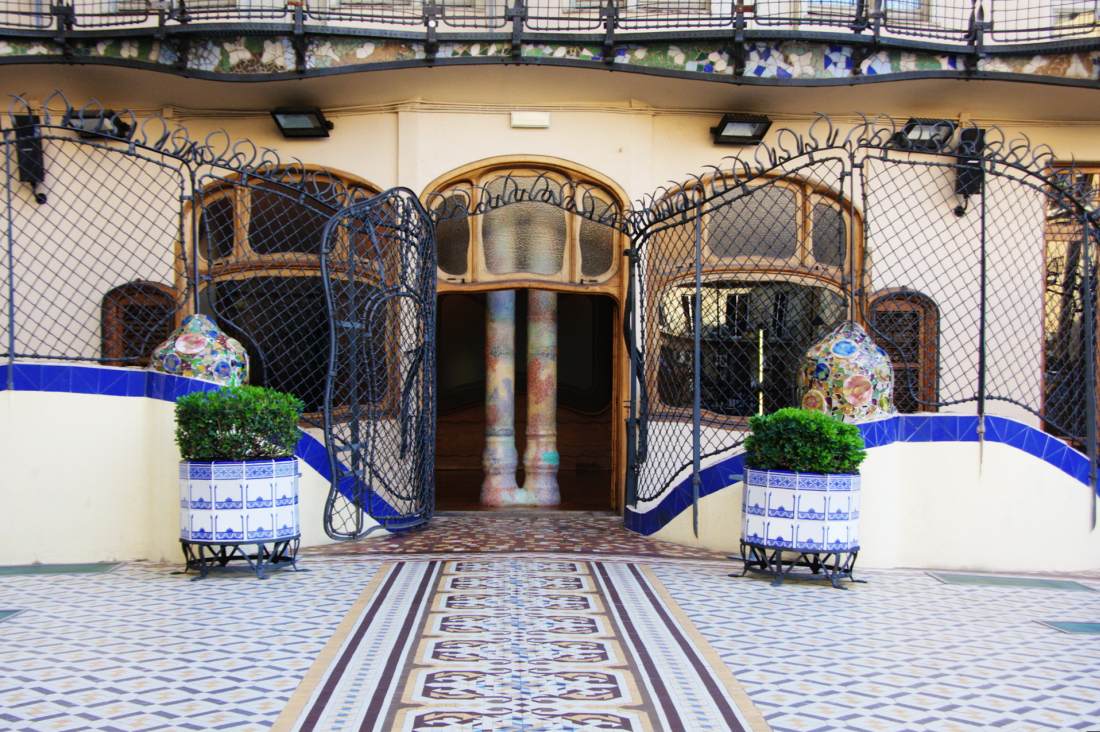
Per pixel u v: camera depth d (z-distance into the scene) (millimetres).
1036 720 4797
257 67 11359
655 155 12422
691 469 10734
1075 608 7590
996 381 12328
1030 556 9320
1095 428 9578
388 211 11367
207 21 11469
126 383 8891
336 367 10141
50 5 11227
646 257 11484
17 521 8672
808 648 6098
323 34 11250
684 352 12164
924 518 9258
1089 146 12570
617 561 9000
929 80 11523
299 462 9406
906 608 7414
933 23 11992
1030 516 9344
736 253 12320
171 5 11328
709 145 12430
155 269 11797
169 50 11273
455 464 18281
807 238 12312
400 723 4570
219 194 12422
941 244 12312
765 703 4957
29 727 4492
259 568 8047
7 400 8711
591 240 12469
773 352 12266
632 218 11250
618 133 12312
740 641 6230
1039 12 11961
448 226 12383
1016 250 12391
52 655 5691
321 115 12000
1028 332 12352
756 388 12250
